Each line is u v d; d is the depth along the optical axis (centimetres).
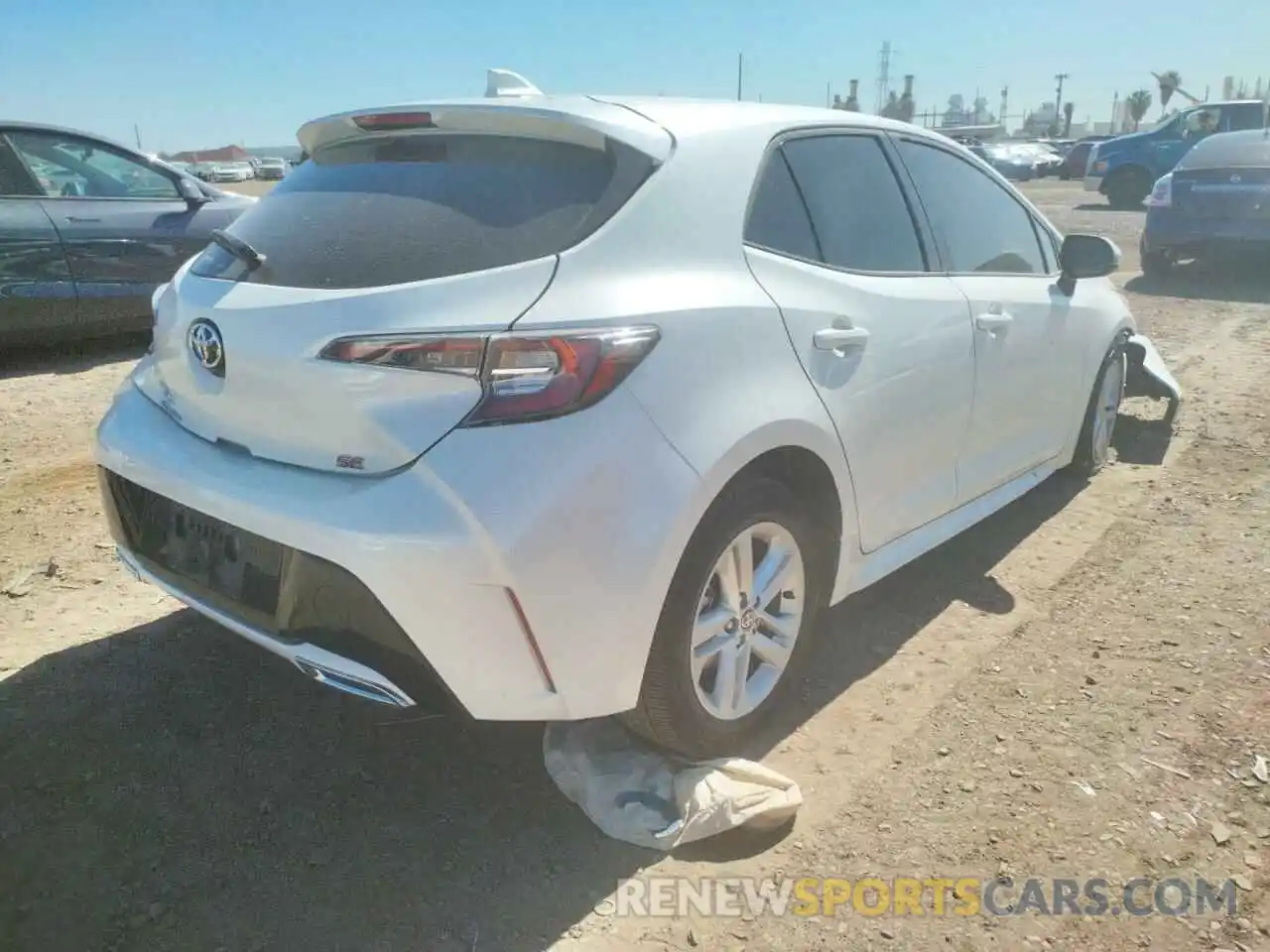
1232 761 280
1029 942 222
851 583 312
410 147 274
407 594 215
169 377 273
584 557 221
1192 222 1035
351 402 223
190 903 231
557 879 240
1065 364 427
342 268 240
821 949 221
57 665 326
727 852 249
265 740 291
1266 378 675
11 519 441
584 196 245
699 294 248
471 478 213
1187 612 364
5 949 217
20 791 267
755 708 281
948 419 342
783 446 264
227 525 245
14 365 724
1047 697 312
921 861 246
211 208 770
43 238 684
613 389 225
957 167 380
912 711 306
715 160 268
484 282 225
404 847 250
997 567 404
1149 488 487
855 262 309
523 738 294
